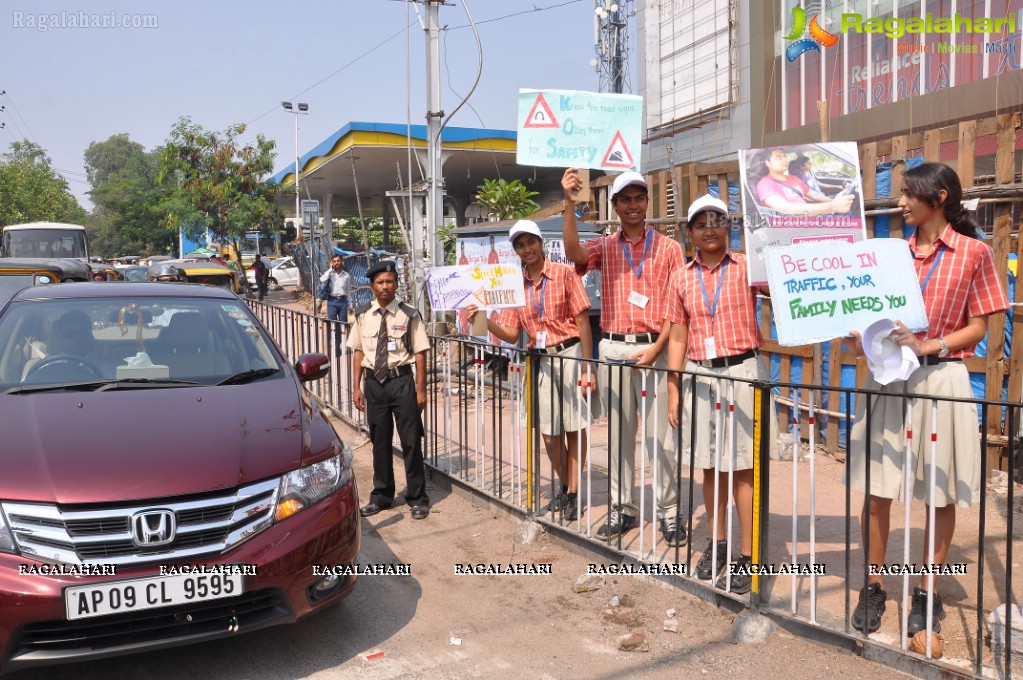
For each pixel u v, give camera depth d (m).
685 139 14.93
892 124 10.61
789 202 4.05
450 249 13.78
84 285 5.05
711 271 4.18
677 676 3.41
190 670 3.50
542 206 25.53
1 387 4.02
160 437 3.48
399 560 4.87
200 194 26.30
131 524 3.09
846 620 3.47
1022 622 3.10
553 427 5.11
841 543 4.73
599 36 19.70
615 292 4.90
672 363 4.39
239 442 3.54
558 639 3.81
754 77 13.18
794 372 6.91
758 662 3.47
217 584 3.16
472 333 5.10
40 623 2.99
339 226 37.00
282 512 3.42
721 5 13.72
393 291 5.66
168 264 21.33
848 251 3.28
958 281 3.41
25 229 22.58
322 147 21.45
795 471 3.59
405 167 22.12
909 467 3.24
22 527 3.03
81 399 3.82
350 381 8.28
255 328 4.95
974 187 5.52
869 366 3.23
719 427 3.88
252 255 37.16
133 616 3.07
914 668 3.25
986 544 4.61
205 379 4.28
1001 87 9.04
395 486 6.21
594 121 4.70
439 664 3.58
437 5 10.60
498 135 19.91
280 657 3.63
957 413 3.39
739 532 4.96
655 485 4.30
